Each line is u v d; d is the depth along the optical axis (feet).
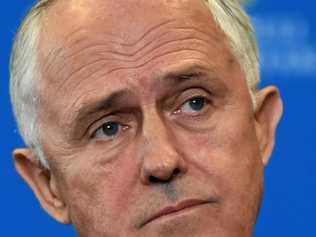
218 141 12.21
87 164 12.37
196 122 12.21
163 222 11.81
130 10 12.36
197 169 12.01
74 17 12.55
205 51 12.39
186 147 12.05
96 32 12.34
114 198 12.17
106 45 12.25
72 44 12.41
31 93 12.94
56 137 12.60
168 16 12.41
